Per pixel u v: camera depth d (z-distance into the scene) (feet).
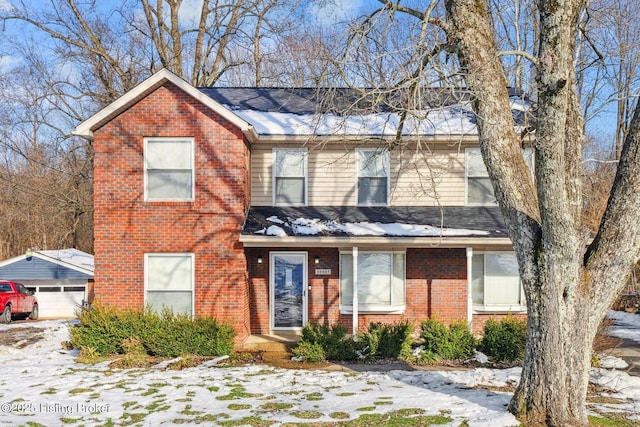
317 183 54.39
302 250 53.88
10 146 86.02
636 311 79.97
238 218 48.11
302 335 45.57
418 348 45.70
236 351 46.70
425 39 32.01
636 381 36.37
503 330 44.21
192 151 48.24
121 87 89.15
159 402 31.07
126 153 48.24
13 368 41.09
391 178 54.29
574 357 24.64
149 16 87.20
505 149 26.66
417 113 30.48
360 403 30.12
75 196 92.53
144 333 44.73
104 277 48.03
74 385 35.37
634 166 24.52
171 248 48.03
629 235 24.57
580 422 24.41
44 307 88.17
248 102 60.95
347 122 54.08
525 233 25.64
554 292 24.62
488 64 26.53
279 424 26.61
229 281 47.85
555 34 24.07
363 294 53.01
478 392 32.09
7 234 128.36
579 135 25.76
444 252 53.47
